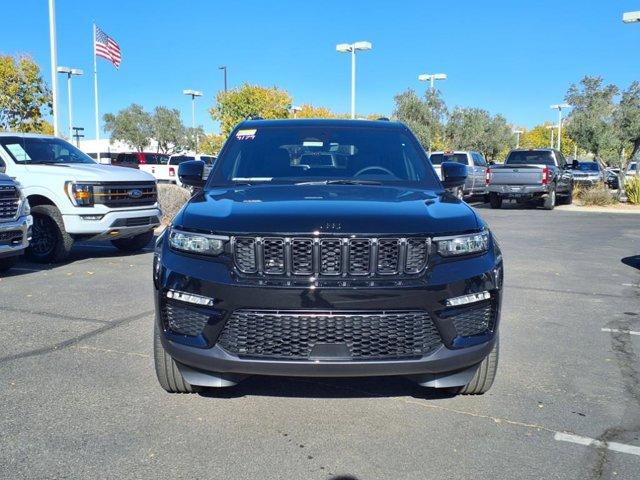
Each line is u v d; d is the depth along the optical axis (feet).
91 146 205.87
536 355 17.88
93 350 17.89
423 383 12.89
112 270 30.73
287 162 16.88
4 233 27.04
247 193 14.39
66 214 32.12
